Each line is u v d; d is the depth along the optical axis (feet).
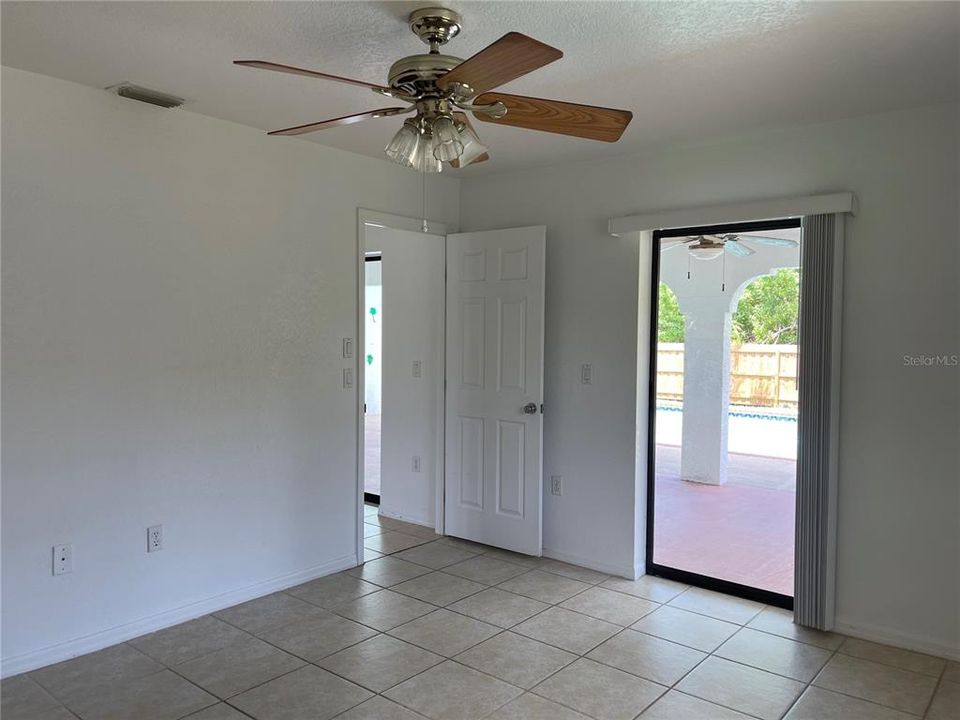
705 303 12.73
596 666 9.52
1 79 8.76
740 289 12.38
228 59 8.48
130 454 10.17
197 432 10.96
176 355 10.66
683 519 13.12
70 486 9.55
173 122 10.49
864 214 10.38
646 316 13.02
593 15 7.11
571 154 12.81
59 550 9.45
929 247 9.92
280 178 11.94
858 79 8.87
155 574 10.52
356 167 13.21
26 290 9.07
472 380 14.82
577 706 8.50
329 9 7.07
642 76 8.82
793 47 7.89
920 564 10.08
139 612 10.35
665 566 13.17
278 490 12.16
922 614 10.07
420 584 12.58
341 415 13.15
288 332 12.19
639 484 13.03
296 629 10.62
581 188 13.48
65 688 8.79
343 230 13.01
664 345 13.17
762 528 12.42
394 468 16.94
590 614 11.28
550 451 14.01
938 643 9.96
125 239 10.00
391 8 7.02
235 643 10.11
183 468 10.81
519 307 13.99
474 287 14.69
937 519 9.94
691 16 7.12
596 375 13.30
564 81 9.01
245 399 11.59
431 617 11.10
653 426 13.32
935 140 9.86
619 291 12.95
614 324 13.02
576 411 13.61
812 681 9.18
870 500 10.41
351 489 13.41
